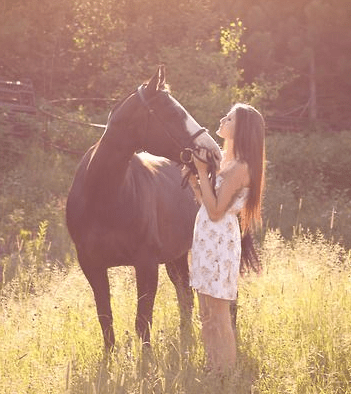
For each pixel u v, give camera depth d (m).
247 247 6.17
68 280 7.70
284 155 19.48
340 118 28.27
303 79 29.27
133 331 6.55
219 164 5.38
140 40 24.58
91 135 18.86
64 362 5.64
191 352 5.67
